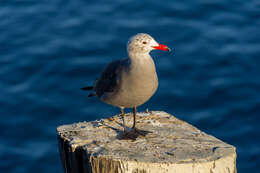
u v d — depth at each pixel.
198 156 6.57
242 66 21.50
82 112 18.94
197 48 22.88
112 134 7.49
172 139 7.27
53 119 18.72
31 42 23.95
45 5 27.75
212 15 25.84
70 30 24.91
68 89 20.39
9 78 21.23
